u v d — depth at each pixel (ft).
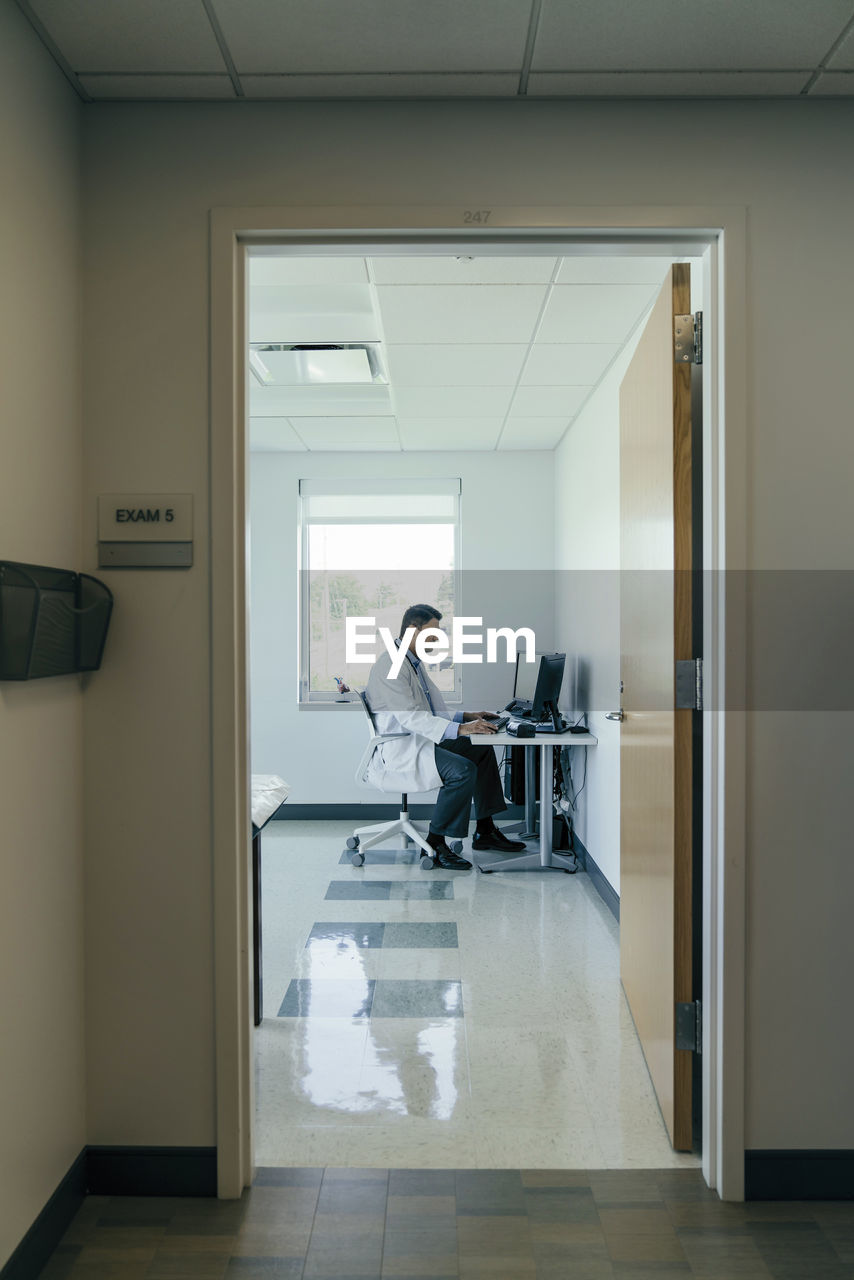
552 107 5.03
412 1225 4.79
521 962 8.57
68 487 4.91
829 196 5.03
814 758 5.08
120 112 5.03
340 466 14.88
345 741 14.94
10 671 4.05
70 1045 4.91
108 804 5.10
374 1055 6.72
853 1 4.16
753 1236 4.74
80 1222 4.84
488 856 12.37
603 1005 7.59
